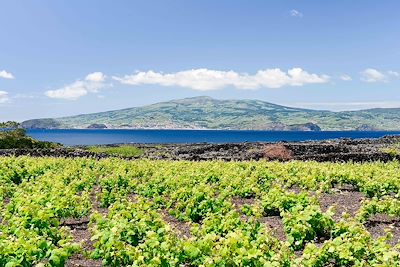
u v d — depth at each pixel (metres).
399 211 13.59
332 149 38.62
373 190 17.06
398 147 41.72
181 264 9.03
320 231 11.30
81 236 12.45
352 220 11.88
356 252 8.69
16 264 7.89
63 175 20.30
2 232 10.40
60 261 8.13
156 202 15.25
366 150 38.75
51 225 13.28
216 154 39.16
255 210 11.52
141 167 23.02
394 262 8.05
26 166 23.06
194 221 13.65
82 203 14.05
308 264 8.34
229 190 16.67
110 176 19.39
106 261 8.80
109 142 176.88
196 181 18.66
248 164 24.78
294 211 11.52
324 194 18.31
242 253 7.88
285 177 19.88
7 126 56.25
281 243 8.88
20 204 12.88
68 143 168.25
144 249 8.64
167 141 185.00
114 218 10.69
